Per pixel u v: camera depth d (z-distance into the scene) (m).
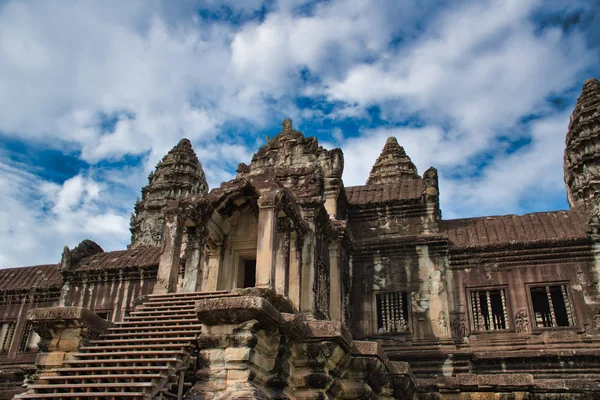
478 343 20.86
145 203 43.34
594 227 21.16
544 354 19.34
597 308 20.25
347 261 22.94
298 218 18.22
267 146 24.95
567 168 29.56
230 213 19.98
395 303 22.69
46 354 13.67
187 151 46.56
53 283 28.88
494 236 23.05
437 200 25.08
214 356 11.54
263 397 11.03
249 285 21.25
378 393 15.26
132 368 11.82
